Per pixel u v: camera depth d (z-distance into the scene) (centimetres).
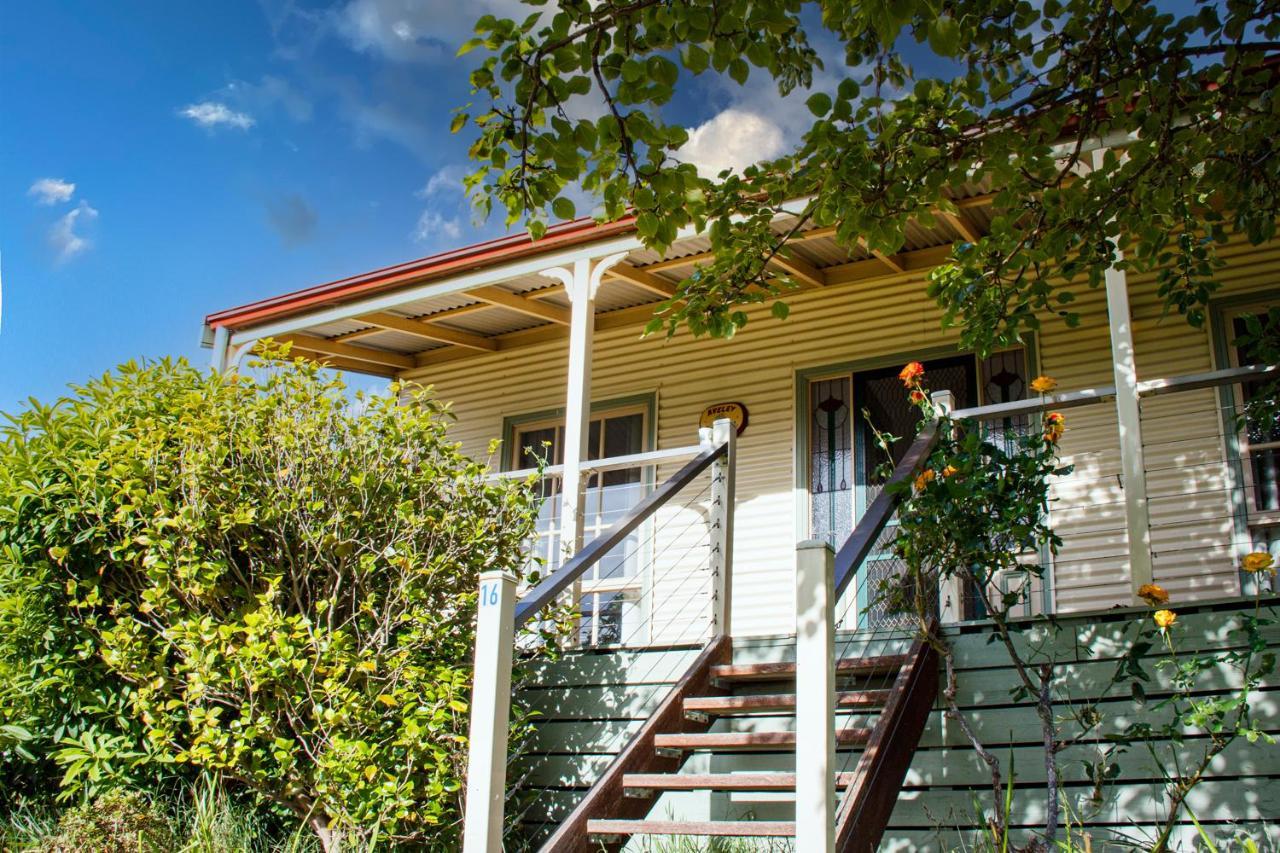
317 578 655
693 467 672
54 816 641
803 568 416
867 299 991
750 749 616
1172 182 575
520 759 671
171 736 602
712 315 592
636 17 459
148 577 630
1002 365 926
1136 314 882
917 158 545
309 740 609
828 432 984
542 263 927
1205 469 831
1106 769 520
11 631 641
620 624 1022
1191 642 529
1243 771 499
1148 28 548
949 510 497
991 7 552
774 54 473
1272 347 558
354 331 1126
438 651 625
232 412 657
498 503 689
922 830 553
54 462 652
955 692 506
